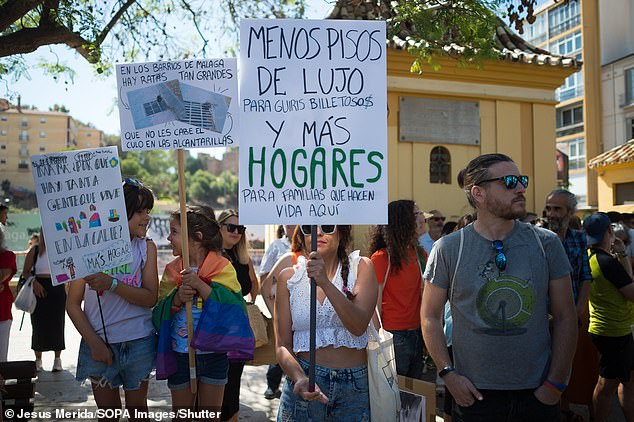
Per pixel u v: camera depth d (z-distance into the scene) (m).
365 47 2.98
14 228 22.19
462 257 2.87
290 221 2.90
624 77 19.95
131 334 3.56
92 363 3.54
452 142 8.62
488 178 2.85
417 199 8.47
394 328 4.40
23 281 6.94
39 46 5.34
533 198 8.98
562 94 33.59
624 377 4.47
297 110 2.95
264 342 4.66
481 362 2.78
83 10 5.74
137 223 3.70
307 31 2.97
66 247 3.41
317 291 3.04
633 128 19.66
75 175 3.48
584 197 31.39
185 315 3.62
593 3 20.28
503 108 8.88
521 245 2.83
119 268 3.61
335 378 2.95
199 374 3.60
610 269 4.39
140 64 3.58
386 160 2.94
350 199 2.92
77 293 3.51
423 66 8.25
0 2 5.29
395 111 8.38
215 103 3.58
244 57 2.95
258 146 2.92
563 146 33.47
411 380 3.62
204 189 79.94
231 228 4.89
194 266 3.74
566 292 2.82
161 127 3.57
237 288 3.68
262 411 5.57
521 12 5.49
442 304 2.96
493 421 2.75
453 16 5.57
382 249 4.52
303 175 2.92
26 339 9.10
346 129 2.94
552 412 2.76
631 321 4.50
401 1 5.57
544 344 2.79
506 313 2.75
